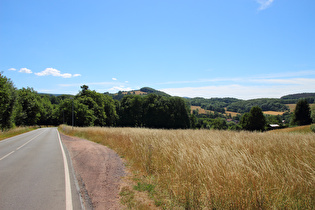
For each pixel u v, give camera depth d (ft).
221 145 25.76
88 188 16.63
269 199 11.28
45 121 309.01
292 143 23.75
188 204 12.20
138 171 21.72
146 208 12.46
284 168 14.44
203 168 15.57
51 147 45.62
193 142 27.04
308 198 11.00
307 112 205.16
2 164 26.73
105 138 52.95
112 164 25.53
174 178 16.38
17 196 14.79
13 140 65.26
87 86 232.53
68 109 184.65
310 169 14.06
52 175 20.85
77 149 41.52
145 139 33.14
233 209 11.06
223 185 12.92
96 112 205.67
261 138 33.12
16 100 132.46
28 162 28.04
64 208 12.72
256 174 13.07
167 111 231.50
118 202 13.62
